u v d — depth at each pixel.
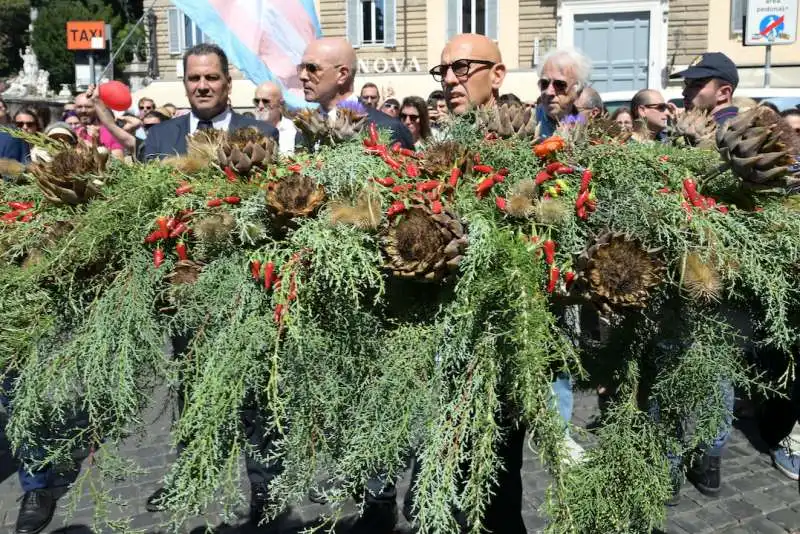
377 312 1.58
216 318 1.51
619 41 17.55
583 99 2.99
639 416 1.61
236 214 1.57
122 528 1.63
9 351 1.55
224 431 1.49
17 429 1.55
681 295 1.53
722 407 1.60
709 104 3.84
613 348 1.66
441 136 1.82
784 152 1.45
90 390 1.49
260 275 1.51
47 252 1.60
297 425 1.50
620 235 1.43
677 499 3.26
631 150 1.66
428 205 1.51
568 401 2.29
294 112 1.86
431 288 1.58
